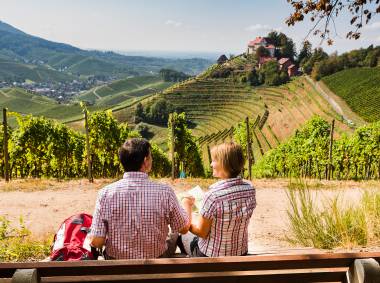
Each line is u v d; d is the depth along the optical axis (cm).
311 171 2558
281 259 220
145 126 17688
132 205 302
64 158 2272
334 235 538
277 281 230
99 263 210
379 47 13462
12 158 2116
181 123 2817
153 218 304
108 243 308
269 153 3900
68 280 219
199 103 17862
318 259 222
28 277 198
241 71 19712
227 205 309
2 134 2103
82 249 340
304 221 569
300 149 2698
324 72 14200
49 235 736
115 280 222
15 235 746
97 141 2200
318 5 518
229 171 316
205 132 14650
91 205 1085
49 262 209
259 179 1581
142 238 303
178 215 315
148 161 321
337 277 233
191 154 2961
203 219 315
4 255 607
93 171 2391
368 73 11919
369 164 2228
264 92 16562
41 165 2192
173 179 1523
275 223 856
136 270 214
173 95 18650
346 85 11862
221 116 16212
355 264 219
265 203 1103
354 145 2266
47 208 1041
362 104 10200
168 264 213
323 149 2423
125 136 2538
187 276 223
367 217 557
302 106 11862
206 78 19900
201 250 332
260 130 11194
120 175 2367
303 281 234
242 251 324
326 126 2498
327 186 1252
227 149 314
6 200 1111
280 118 11788
